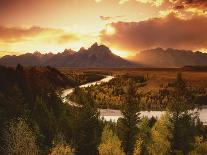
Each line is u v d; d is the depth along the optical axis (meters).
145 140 70.75
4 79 103.56
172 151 64.50
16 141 53.12
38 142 61.88
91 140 68.31
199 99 195.50
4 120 63.69
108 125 80.19
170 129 65.25
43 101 87.75
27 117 68.62
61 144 57.91
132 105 73.06
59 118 81.12
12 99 83.38
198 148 68.81
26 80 113.38
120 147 66.50
